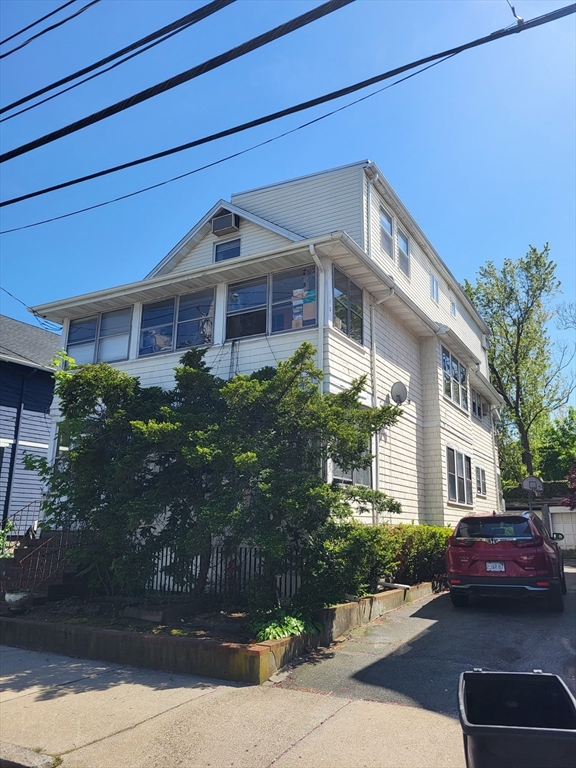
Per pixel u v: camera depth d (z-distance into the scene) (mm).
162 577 10250
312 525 8109
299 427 8469
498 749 2508
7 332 20828
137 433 8844
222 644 6648
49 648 7961
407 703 5582
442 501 15672
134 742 4859
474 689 2945
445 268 20500
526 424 30922
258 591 7812
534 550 9648
